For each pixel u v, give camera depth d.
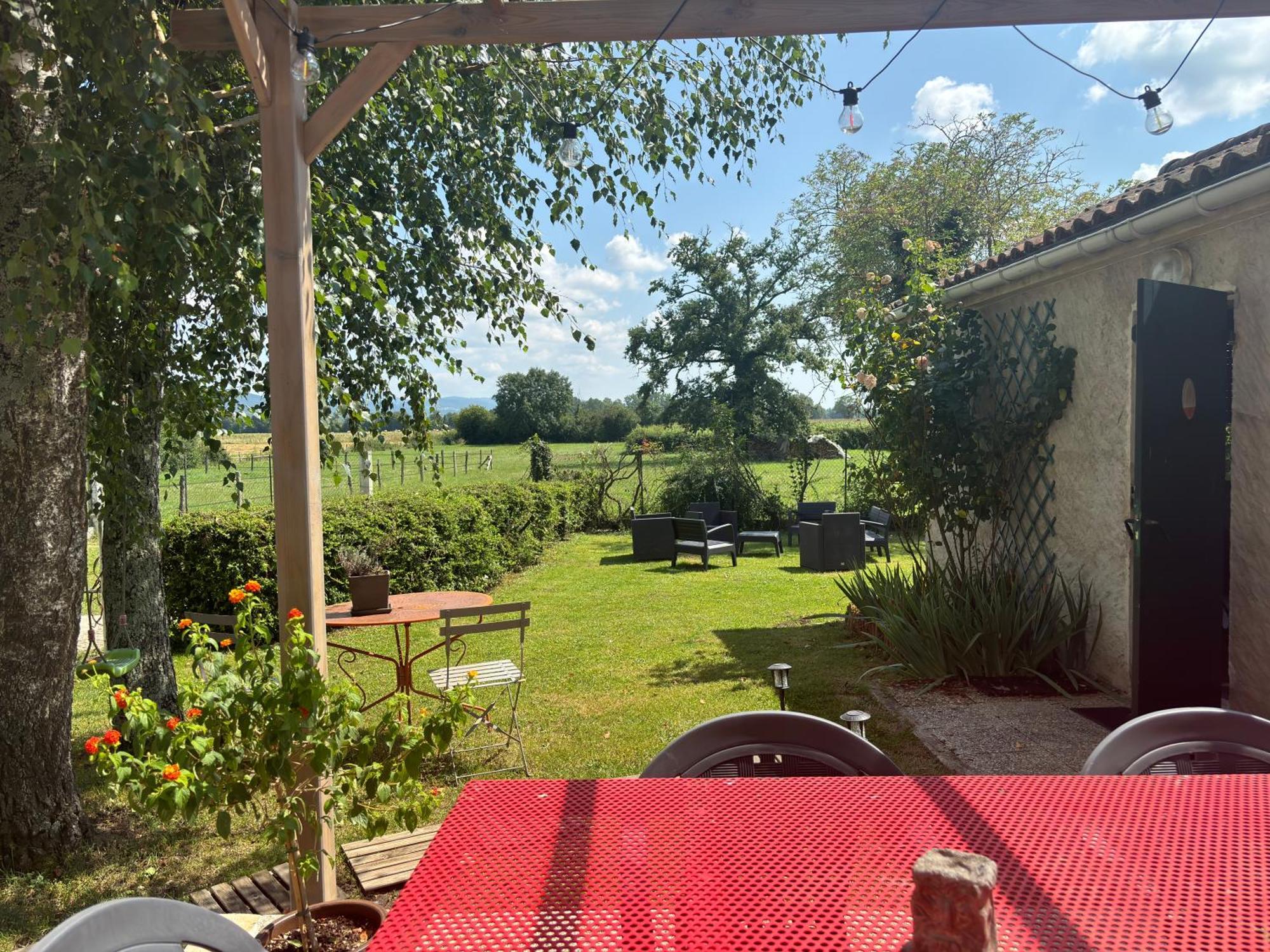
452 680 4.92
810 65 6.04
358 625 5.06
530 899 1.33
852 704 5.59
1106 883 1.33
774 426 32.50
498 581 11.41
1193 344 4.43
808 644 7.38
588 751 4.95
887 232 22.83
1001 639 5.88
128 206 3.01
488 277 5.94
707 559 12.25
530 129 6.00
